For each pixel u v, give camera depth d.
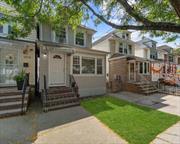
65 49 12.62
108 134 6.27
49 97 10.36
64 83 13.71
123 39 26.12
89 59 15.57
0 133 6.04
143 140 5.77
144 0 5.20
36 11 6.19
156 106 12.05
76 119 8.06
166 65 24.70
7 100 8.98
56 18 6.85
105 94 16.75
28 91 10.16
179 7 3.16
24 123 7.23
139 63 23.98
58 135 6.11
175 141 5.77
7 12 6.74
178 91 19.52
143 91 17.75
